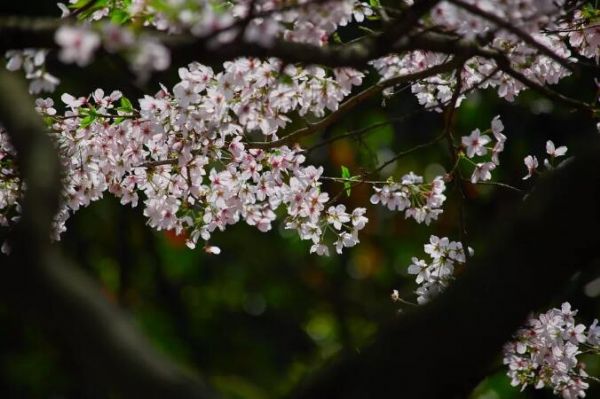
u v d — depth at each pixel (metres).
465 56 4.88
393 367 3.45
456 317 3.47
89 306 2.96
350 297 19.36
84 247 17.97
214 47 3.93
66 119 6.18
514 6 4.69
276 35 4.39
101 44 3.77
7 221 5.72
